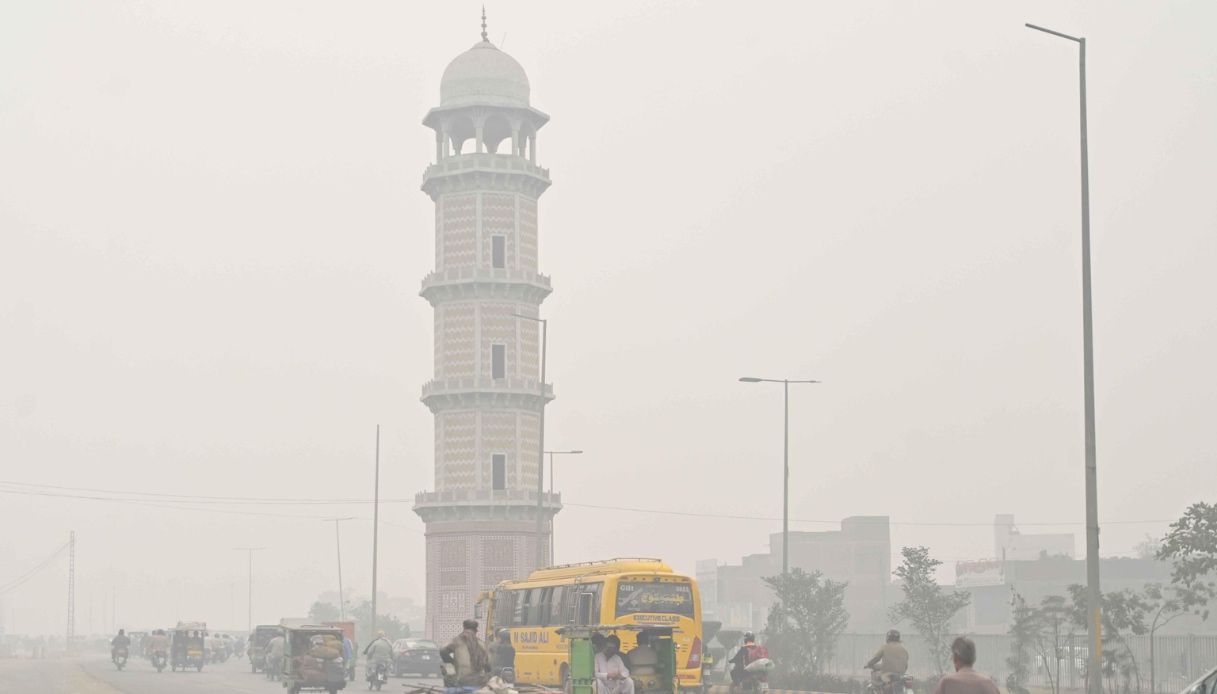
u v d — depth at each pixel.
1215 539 47.16
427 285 108.62
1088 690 37.22
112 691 63.34
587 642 36.69
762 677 47.25
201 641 95.00
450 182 109.19
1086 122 39.50
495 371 107.56
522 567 106.25
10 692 62.41
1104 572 135.62
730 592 194.00
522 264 109.25
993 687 18.31
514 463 107.06
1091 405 38.19
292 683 56.06
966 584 165.38
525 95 111.50
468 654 31.16
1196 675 53.00
